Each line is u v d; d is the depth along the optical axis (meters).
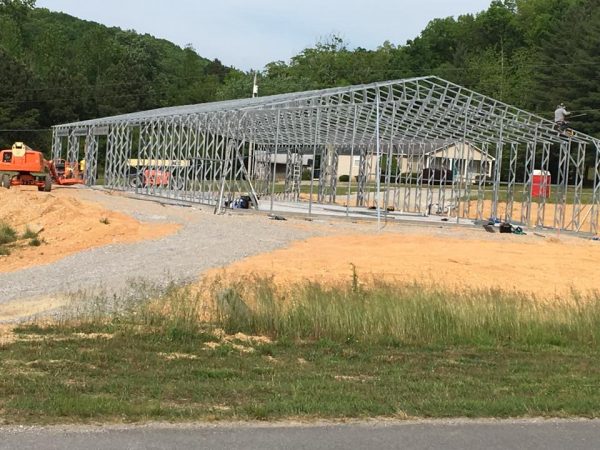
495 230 29.20
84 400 6.33
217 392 6.99
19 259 19.41
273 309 10.81
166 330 10.12
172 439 5.53
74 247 20.67
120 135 46.03
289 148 45.88
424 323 10.84
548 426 6.28
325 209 36.34
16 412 5.99
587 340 11.06
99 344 9.25
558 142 32.31
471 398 7.20
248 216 29.28
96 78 94.38
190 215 28.69
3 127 72.00
